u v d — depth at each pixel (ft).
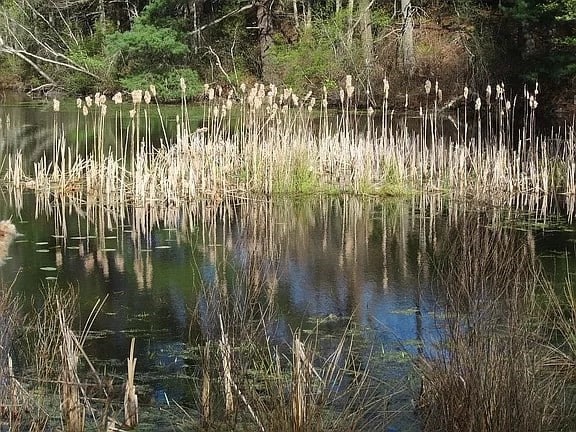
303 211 44.62
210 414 18.65
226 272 31.37
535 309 25.59
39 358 20.75
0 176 54.03
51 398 19.62
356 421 17.66
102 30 117.50
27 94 120.26
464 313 20.57
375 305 27.91
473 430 16.67
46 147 66.64
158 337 24.62
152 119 85.97
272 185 49.21
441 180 52.29
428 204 47.01
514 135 73.51
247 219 42.16
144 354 23.25
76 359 17.88
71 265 32.81
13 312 22.68
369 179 49.73
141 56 109.70
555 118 84.07
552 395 18.02
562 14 82.17
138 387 21.01
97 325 25.70
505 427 16.53
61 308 22.70
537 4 82.58
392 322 26.09
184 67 109.09
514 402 16.72
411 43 96.63
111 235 38.32
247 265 27.71
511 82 89.25
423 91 93.20
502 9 87.25
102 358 23.00
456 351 17.97
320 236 38.50
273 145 50.42
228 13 113.39
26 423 18.43
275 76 104.32
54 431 17.87
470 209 45.27
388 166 50.70
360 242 37.32
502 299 21.79
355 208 45.57
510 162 53.57
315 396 17.69
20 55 113.60
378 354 23.29
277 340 24.17
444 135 73.87
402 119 85.10
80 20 127.34
